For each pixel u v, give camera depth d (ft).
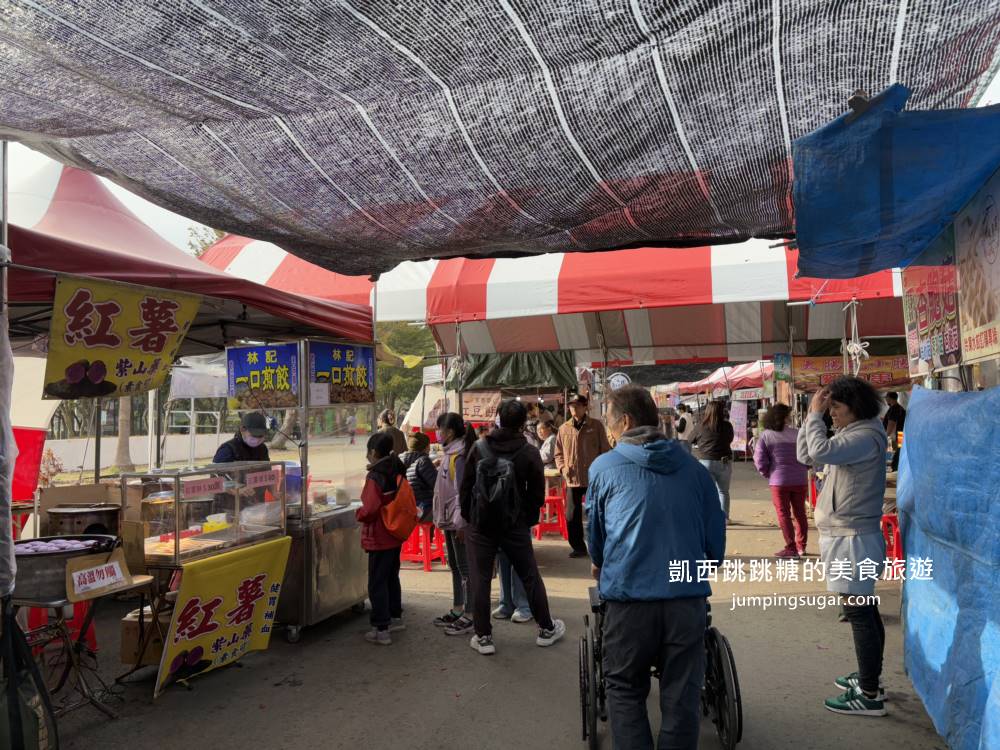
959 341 11.64
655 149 8.97
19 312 15.97
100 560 12.45
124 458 49.93
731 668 10.85
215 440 71.05
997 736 8.28
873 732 11.77
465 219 11.39
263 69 7.56
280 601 17.35
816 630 17.08
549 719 12.73
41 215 16.30
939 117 7.23
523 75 7.66
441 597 21.25
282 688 14.44
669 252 26.35
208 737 12.38
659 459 9.60
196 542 14.05
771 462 25.12
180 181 10.29
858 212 9.07
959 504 9.96
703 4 6.42
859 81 7.31
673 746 8.98
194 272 14.93
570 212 11.10
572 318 40.57
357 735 12.32
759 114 8.09
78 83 7.86
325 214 11.24
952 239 11.70
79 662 14.29
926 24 6.40
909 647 13.06
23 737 9.96
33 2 6.46
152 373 14.49
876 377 36.83
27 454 22.04
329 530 18.06
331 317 18.85
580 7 6.51
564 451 26.25
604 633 9.77
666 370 53.42
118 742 12.24
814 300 24.86
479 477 15.60
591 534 10.03
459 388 40.14
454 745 11.86
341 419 19.69
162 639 14.93
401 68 7.55
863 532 12.10
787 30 6.68
